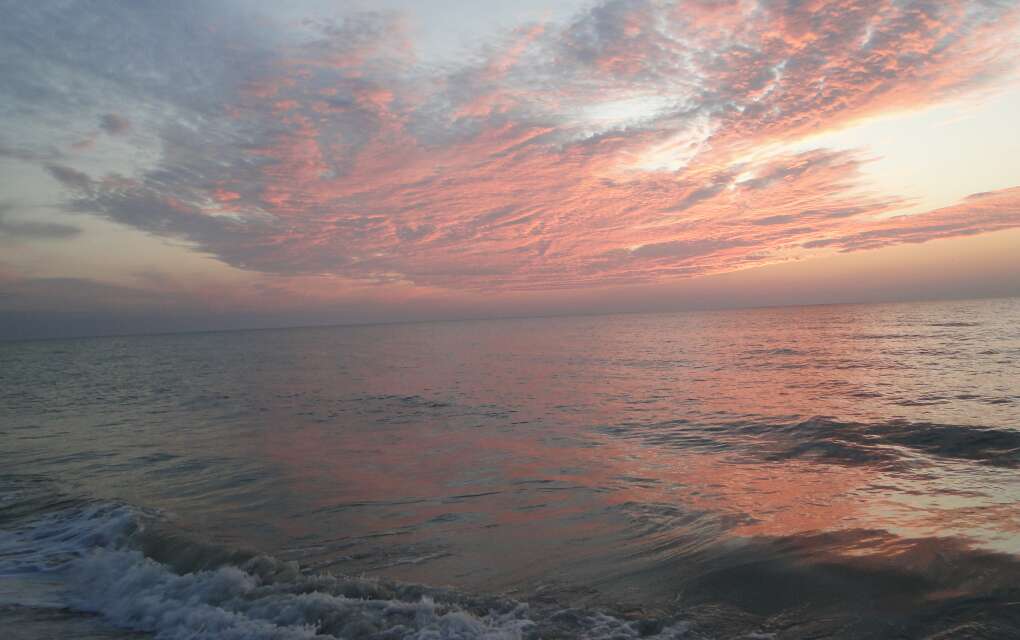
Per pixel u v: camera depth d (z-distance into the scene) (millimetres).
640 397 19594
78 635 5293
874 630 4582
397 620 5070
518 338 78500
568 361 36969
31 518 8953
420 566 6504
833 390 18734
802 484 9070
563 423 15516
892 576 5379
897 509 7555
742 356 33250
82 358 73750
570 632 4848
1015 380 18656
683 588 5617
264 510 8797
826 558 5914
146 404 24109
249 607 5523
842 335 46406
